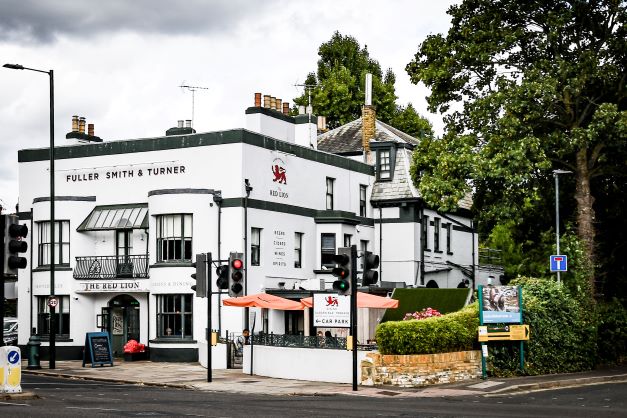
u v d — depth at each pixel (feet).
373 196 171.01
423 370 94.38
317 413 65.51
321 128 201.26
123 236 145.28
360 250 163.02
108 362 125.59
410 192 167.22
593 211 131.95
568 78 124.67
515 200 126.31
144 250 142.41
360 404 75.56
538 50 128.57
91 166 148.46
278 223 145.38
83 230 144.97
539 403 77.77
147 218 141.08
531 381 96.73
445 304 118.83
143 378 106.52
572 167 132.05
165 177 142.82
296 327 144.66
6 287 153.99
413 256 165.99
